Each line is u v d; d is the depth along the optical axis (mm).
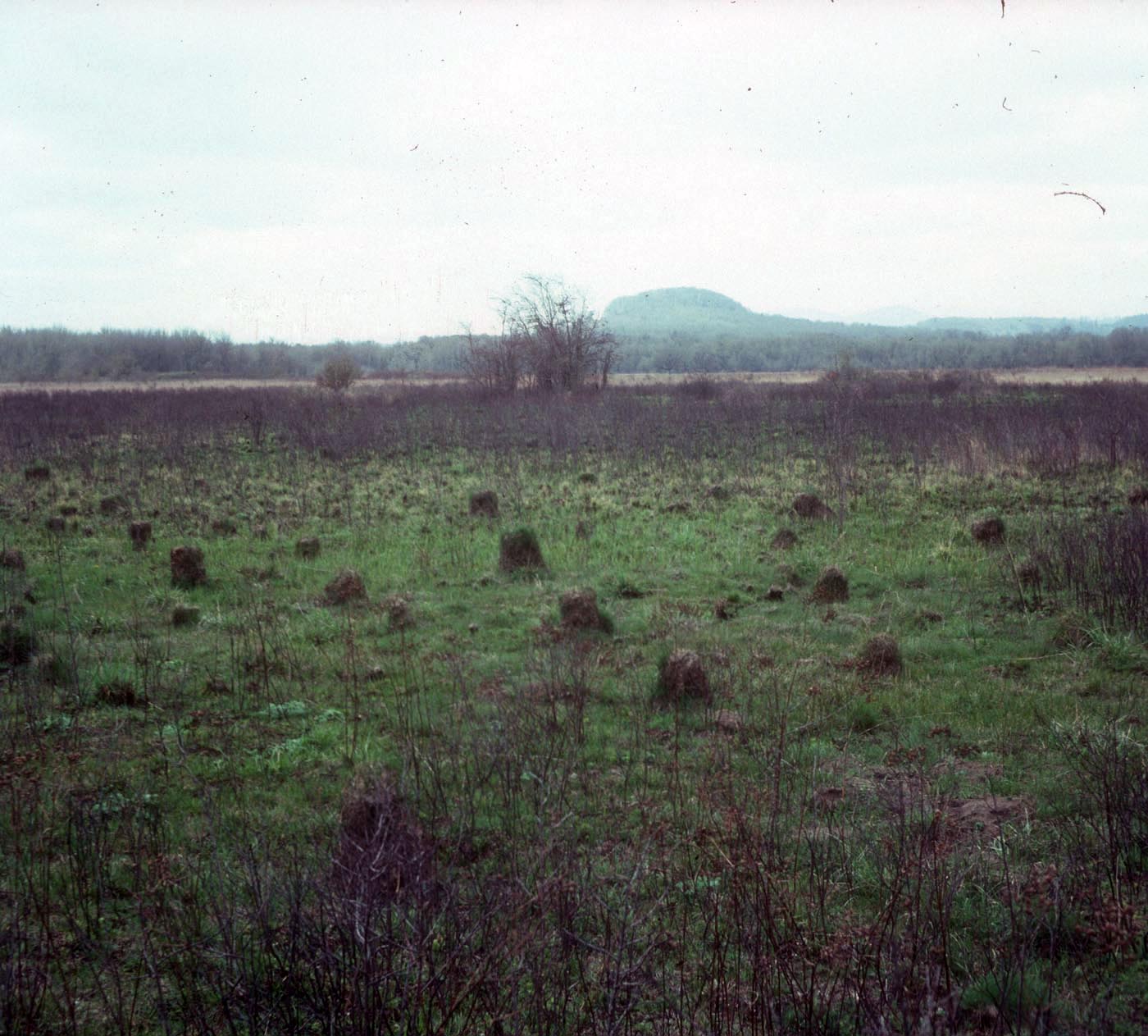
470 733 6973
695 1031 3820
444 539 14891
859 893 4867
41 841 5422
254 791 6309
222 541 14859
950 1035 3645
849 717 7508
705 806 5711
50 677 8430
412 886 4180
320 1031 3805
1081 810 5633
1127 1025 3793
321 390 47375
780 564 12789
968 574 12180
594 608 10055
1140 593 9789
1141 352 121062
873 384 41906
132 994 4184
